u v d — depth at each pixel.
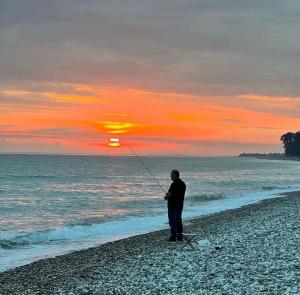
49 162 169.38
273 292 8.57
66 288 10.41
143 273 11.42
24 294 10.07
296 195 46.00
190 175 99.75
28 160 188.12
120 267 12.65
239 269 10.95
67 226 25.44
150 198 45.78
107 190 57.16
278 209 29.11
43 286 10.88
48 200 43.03
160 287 9.71
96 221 27.62
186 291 9.19
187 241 15.59
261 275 10.12
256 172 122.56
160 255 13.99
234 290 8.97
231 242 15.52
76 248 18.00
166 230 21.83
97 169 122.69
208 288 9.31
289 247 13.73
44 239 20.30
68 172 101.06
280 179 88.56
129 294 9.35
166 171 119.12
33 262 14.65
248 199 42.34
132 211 33.38
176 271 11.30
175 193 16.72
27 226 25.70
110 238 20.59
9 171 97.94
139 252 15.15
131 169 129.50
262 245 14.41
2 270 13.87
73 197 46.69
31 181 71.56
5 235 21.38
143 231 22.72
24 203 39.91
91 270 12.61
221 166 174.12
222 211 30.50
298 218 22.47
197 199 42.56
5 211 33.84
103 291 9.80
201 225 22.33
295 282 9.23
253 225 20.75
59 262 14.40
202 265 11.81
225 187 62.62
